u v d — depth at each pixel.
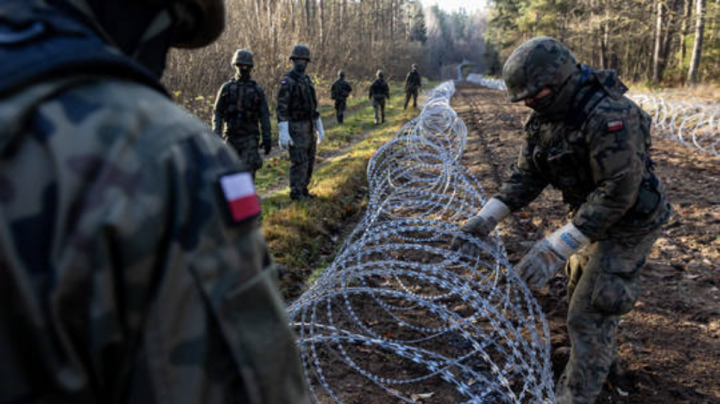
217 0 0.77
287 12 22.22
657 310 3.85
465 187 4.44
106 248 0.52
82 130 0.53
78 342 0.53
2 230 0.48
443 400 2.93
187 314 0.57
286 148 6.34
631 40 35.44
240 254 0.61
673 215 6.05
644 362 3.20
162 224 0.55
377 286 4.33
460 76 112.50
